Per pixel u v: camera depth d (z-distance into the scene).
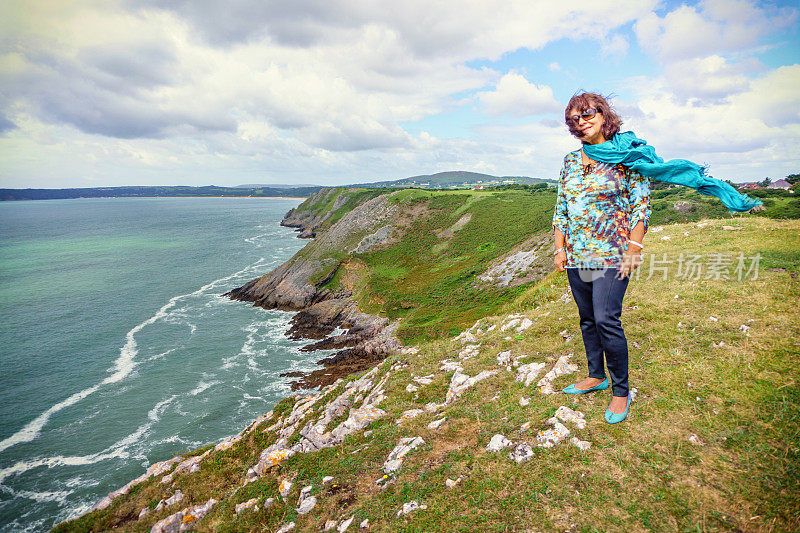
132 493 8.23
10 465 24.77
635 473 3.34
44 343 44.09
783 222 11.86
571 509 3.18
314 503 4.71
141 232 149.62
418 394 6.93
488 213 79.00
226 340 44.81
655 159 3.10
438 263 63.94
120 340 44.91
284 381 34.59
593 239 3.45
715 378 4.25
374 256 70.56
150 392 33.12
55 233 152.88
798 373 4.00
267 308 58.56
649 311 6.41
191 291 65.88
